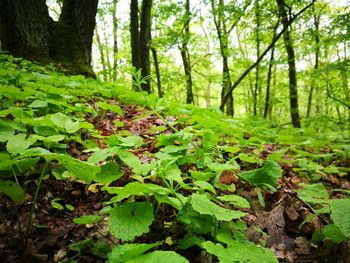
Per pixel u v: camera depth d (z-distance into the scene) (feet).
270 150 12.85
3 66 16.34
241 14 35.17
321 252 5.79
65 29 26.76
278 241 6.01
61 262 5.41
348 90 39.58
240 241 5.38
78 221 5.41
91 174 4.56
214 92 107.96
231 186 6.91
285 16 33.40
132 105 17.17
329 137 24.16
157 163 5.40
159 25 41.55
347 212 4.79
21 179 7.81
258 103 58.39
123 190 4.59
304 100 96.63
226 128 11.03
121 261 3.69
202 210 4.64
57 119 7.11
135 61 34.09
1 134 6.43
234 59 49.75
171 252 3.71
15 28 23.38
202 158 7.41
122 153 5.61
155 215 6.25
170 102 13.97
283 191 7.70
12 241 5.65
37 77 14.19
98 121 12.88
